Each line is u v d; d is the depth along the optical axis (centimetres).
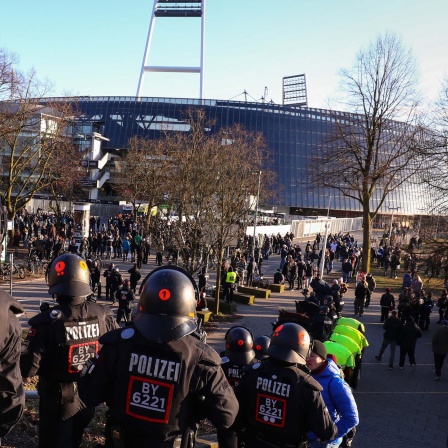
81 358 374
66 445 376
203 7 10575
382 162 3541
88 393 265
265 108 9656
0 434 274
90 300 401
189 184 2142
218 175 2202
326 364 445
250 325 2056
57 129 3266
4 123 2833
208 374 262
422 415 1156
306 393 338
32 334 363
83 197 6438
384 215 9294
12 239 3519
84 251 3284
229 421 265
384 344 1608
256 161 3872
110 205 6378
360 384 1370
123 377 260
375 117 3531
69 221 4450
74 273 382
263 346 595
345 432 435
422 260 2294
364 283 2494
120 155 8962
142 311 269
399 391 1337
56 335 365
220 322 2059
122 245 3744
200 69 10388
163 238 2425
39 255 3131
